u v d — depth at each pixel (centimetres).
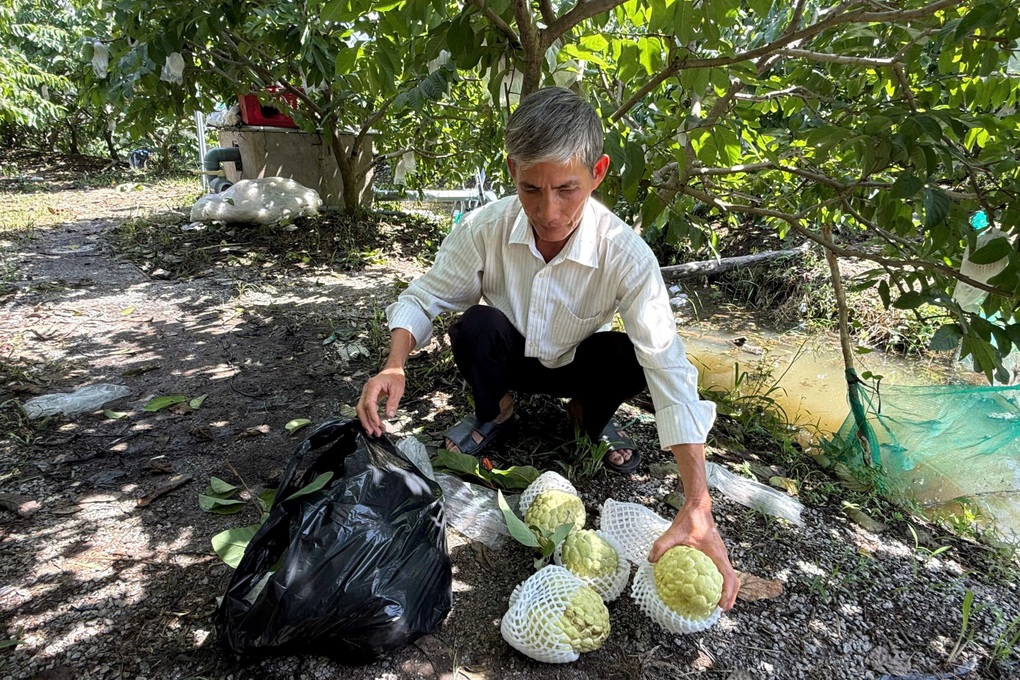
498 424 212
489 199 554
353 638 127
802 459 233
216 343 289
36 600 145
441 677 132
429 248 469
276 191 483
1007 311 201
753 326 427
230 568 156
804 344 395
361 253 437
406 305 181
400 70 254
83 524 170
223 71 468
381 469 141
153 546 163
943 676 142
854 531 192
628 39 230
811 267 457
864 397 233
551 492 169
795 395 322
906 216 234
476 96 457
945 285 228
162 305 333
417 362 272
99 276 372
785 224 356
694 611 139
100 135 1120
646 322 160
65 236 460
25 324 299
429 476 179
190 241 439
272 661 131
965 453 209
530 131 132
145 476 191
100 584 150
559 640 131
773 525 188
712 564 141
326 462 150
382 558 128
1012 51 199
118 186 729
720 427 251
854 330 404
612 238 167
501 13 192
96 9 564
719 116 258
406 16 200
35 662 130
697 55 261
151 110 464
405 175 548
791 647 147
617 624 150
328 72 388
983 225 224
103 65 439
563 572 142
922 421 218
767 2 188
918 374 356
